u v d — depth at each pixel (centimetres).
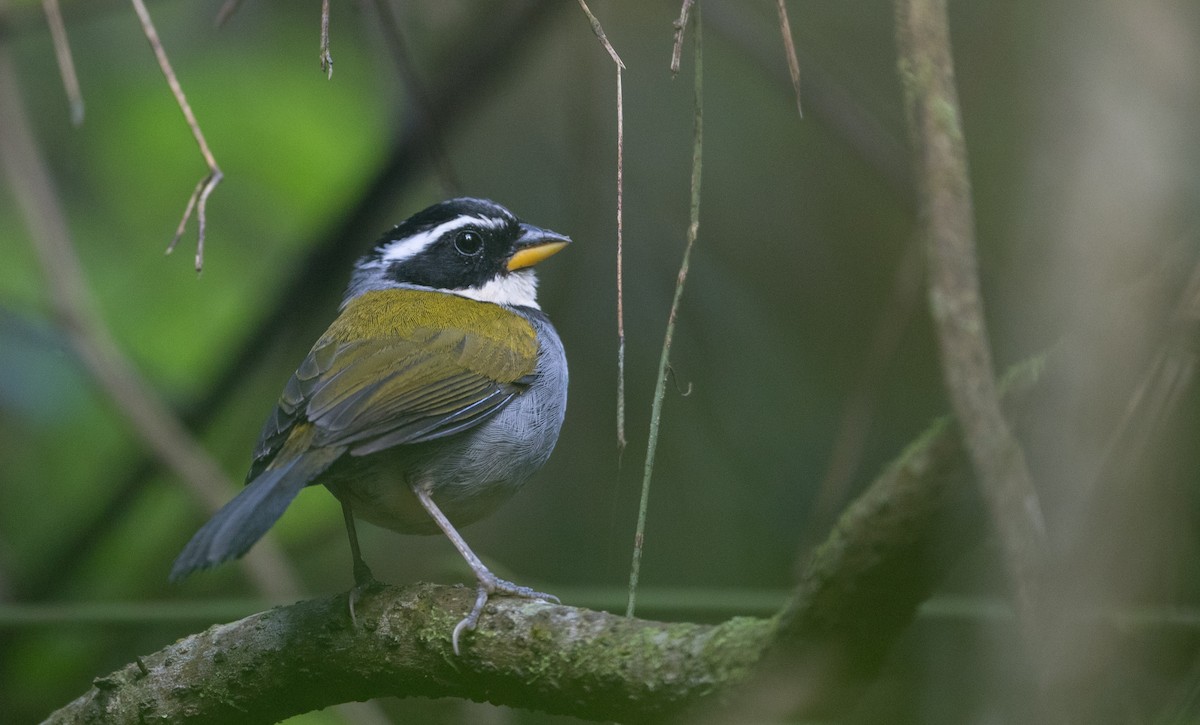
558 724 1037
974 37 1066
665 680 552
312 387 806
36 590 1233
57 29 612
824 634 490
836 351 1259
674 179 1285
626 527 1222
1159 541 458
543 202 1307
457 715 1059
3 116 1161
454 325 877
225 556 646
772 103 1317
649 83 1309
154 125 1307
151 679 678
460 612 632
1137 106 616
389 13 943
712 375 1243
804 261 1285
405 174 1166
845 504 1158
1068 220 565
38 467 1304
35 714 1196
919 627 846
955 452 435
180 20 1341
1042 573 418
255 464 791
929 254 449
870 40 1309
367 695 660
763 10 1286
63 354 1243
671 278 1258
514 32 1148
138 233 1325
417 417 811
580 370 1246
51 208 1152
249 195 1319
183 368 1285
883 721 834
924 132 464
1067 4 660
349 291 1042
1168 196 567
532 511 1250
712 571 1197
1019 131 904
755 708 526
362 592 658
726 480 1225
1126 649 451
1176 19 639
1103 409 442
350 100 1326
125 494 1229
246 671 663
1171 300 443
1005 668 478
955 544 451
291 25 1342
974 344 430
